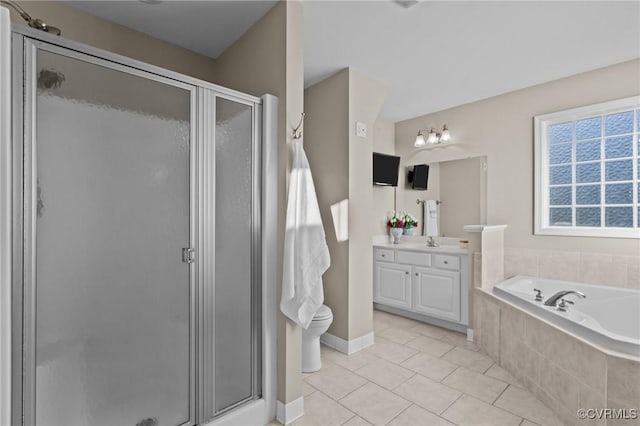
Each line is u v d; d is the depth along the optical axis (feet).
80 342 4.28
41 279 3.99
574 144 10.11
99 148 4.45
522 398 6.95
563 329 6.42
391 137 14.60
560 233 10.04
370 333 9.85
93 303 4.39
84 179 4.32
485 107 11.82
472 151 12.14
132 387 4.71
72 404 4.20
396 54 8.67
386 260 12.79
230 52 8.26
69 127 4.20
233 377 5.86
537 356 6.98
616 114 9.44
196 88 5.43
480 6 6.67
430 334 10.67
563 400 6.19
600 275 9.36
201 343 5.45
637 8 6.70
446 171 12.89
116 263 4.59
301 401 6.39
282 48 6.41
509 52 8.58
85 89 4.33
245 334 6.06
